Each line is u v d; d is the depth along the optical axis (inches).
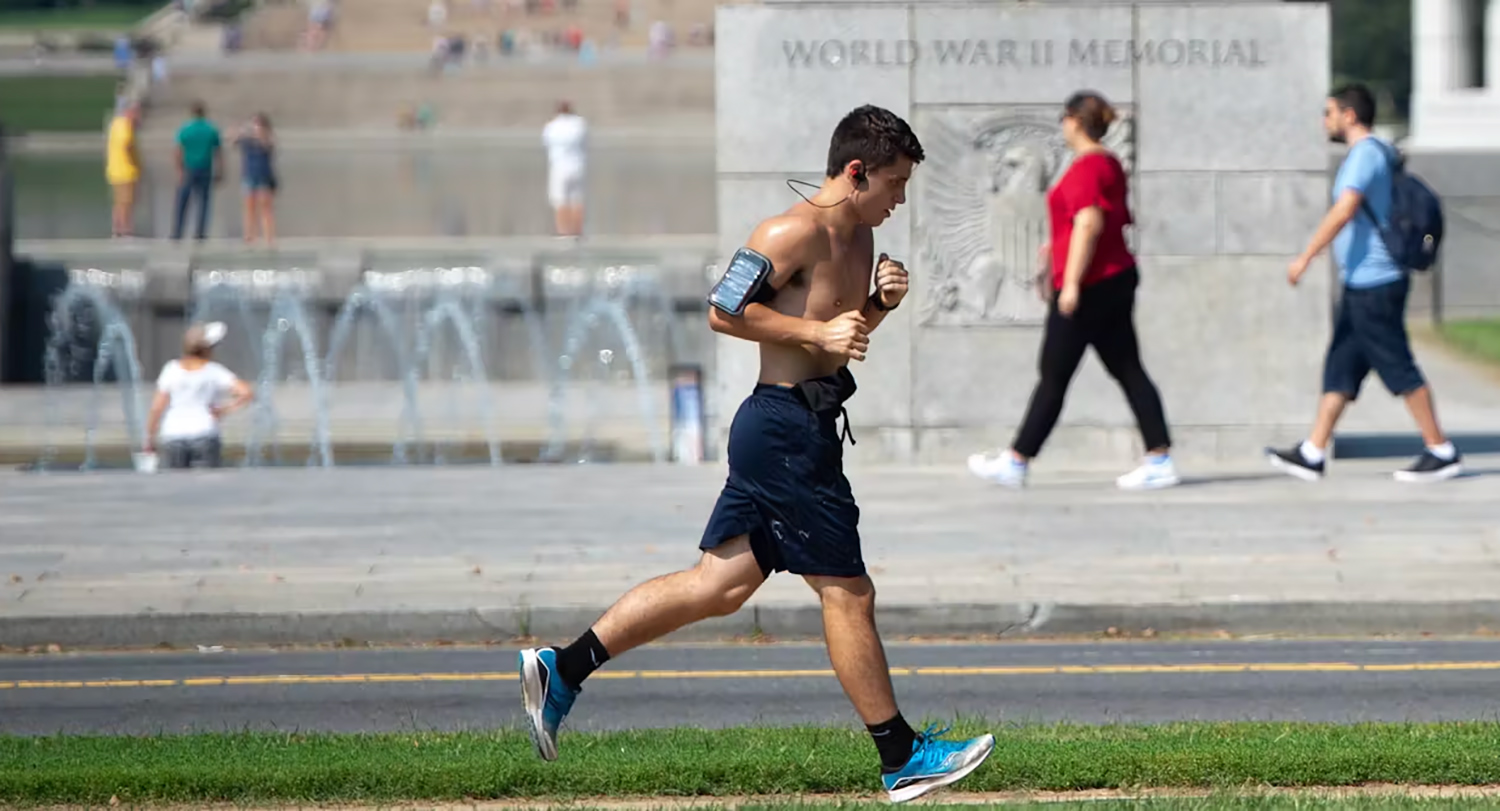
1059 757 877.2
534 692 828.0
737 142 1967.3
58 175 5994.1
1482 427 2330.2
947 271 1978.3
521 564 1488.7
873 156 820.0
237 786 853.2
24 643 1341.0
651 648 1333.7
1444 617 1358.3
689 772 864.9
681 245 3368.6
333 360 3270.2
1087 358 1982.0
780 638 1358.3
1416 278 3526.1
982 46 1964.8
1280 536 1557.6
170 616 1349.7
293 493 1860.2
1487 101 4702.3
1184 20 1963.6
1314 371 1980.8
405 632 1353.3
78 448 2491.4
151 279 3265.3
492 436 2571.4
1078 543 1542.8
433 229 4306.1
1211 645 1330.0
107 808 837.2
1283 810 775.7
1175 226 1974.7
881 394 1987.0
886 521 1644.9
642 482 1911.9
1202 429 1984.5
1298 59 1967.3
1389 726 977.5
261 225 4411.9
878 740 821.9
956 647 1330.0
